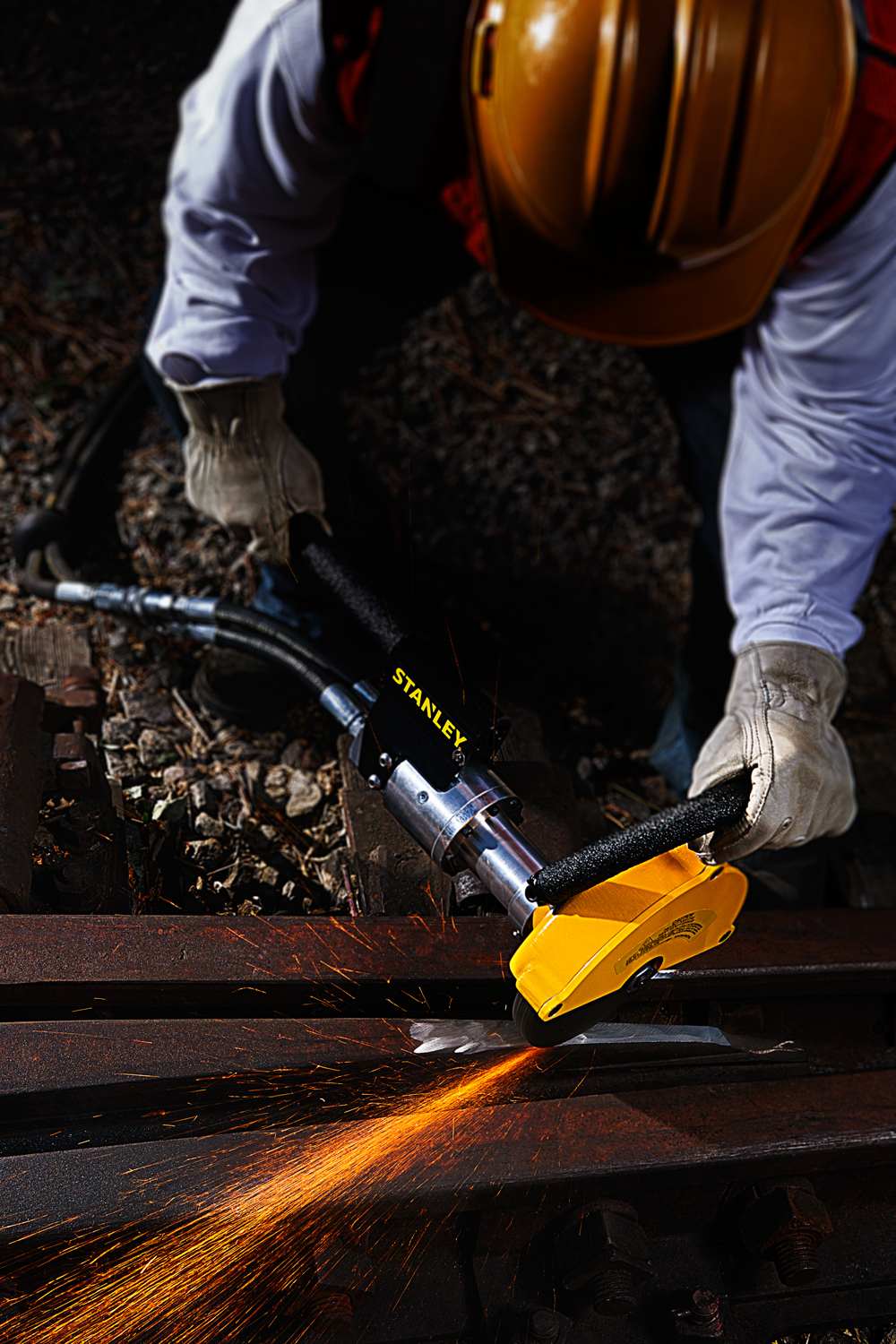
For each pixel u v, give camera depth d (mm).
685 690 2561
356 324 2617
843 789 1783
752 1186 1561
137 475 3107
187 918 1612
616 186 1736
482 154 1887
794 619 1909
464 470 3328
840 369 1986
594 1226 1440
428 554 3037
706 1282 1573
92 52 4688
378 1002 1660
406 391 3576
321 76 1947
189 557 2881
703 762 1836
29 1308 1376
